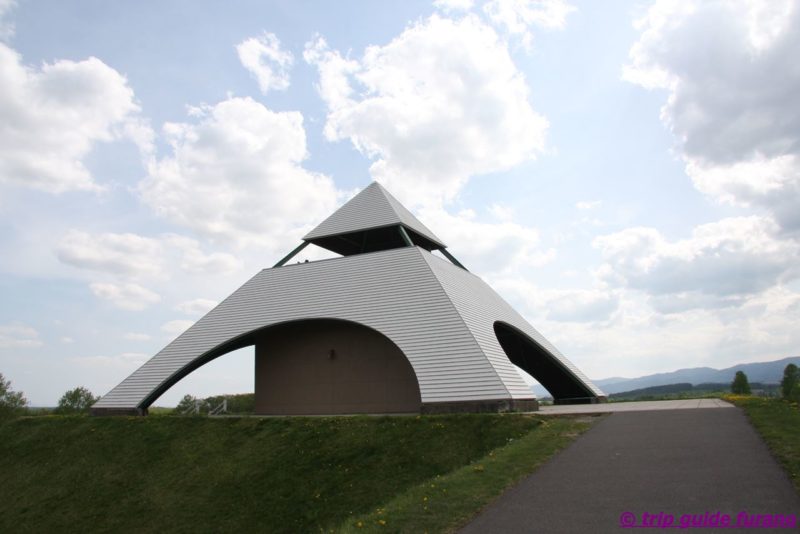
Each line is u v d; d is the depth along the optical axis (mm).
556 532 8250
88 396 43250
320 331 28953
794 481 9617
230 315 29047
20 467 23188
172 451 21719
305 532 15547
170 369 27375
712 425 14828
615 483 10289
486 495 10281
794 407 16562
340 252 35562
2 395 38469
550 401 39250
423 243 35438
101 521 18578
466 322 24078
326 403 28031
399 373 27031
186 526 17266
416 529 9016
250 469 19234
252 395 40969
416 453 17766
